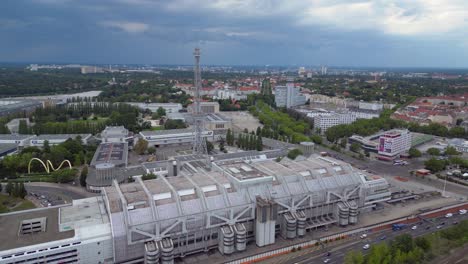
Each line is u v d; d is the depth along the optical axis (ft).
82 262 541.34
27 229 582.76
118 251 554.05
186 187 641.40
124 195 609.42
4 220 590.55
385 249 571.28
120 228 555.69
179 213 584.40
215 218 609.42
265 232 632.79
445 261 582.76
